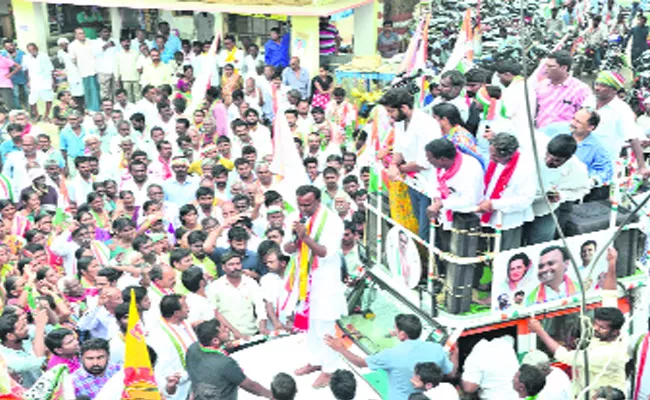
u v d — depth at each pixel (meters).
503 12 21.28
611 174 7.25
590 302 6.79
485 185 6.36
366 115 15.09
